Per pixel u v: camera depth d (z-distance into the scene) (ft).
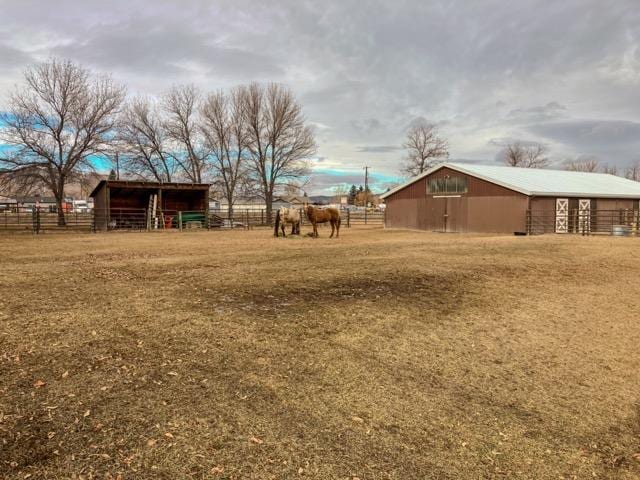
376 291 27.30
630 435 12.46
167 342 17.25
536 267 37.42
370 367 16.06
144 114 130.72
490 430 12.28
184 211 104.99
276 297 25.04
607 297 28.09
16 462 9.69
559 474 10.50
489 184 85.20
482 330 20.92
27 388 13.02
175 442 10.75
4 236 73.77
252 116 134.51
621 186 103.55
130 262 37.96
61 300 23.07
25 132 101.30
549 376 16.24
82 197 337.11
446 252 46.37
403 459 10.68
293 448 10.83
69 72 103.86
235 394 13.39
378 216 172.14
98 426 11.24
